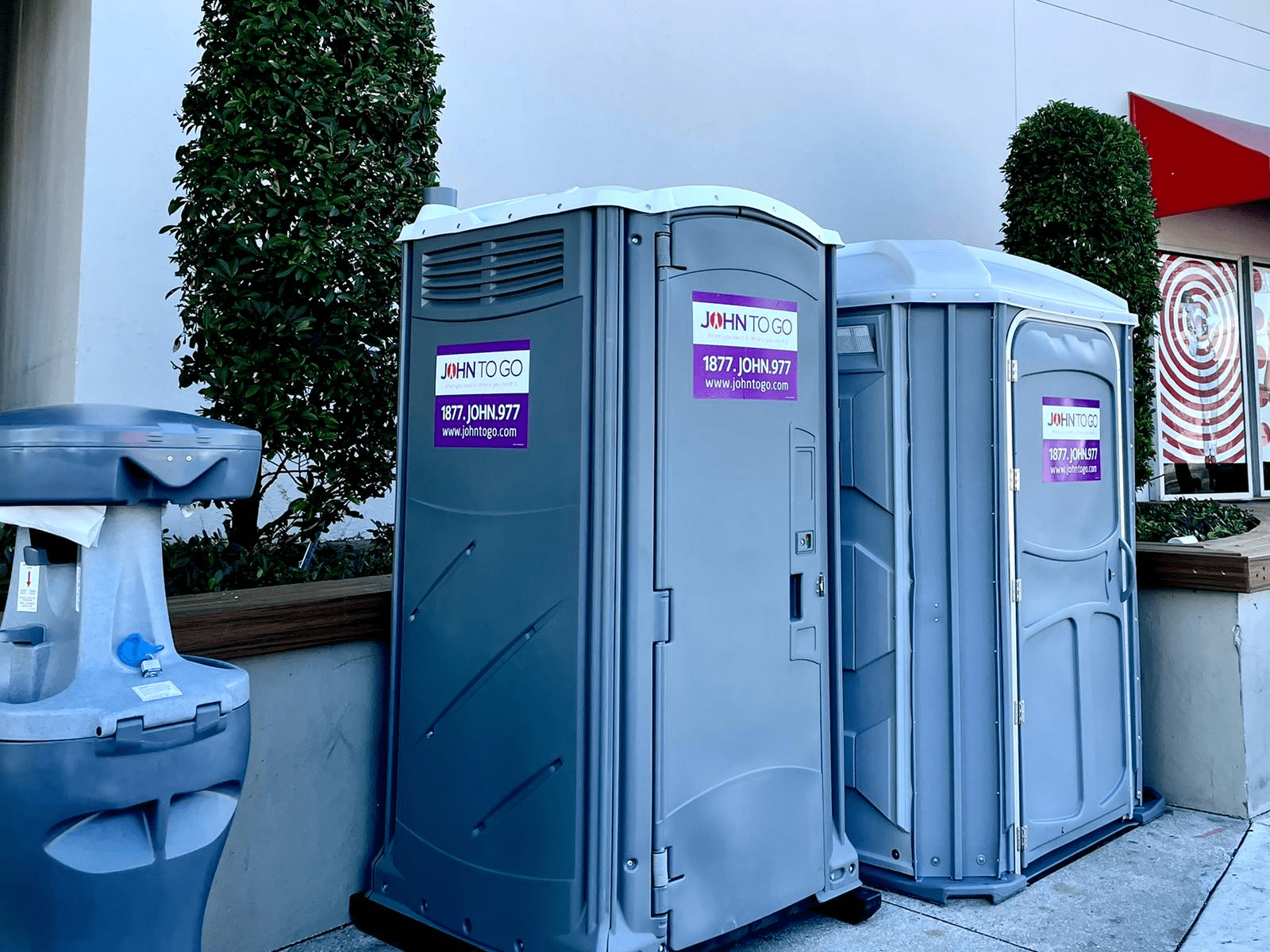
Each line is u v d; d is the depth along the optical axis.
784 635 3.08
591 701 2.66
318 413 3.54
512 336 2.88
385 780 3.26
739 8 7.07
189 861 2.03
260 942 2.98
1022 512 3.64
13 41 7.04
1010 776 3.56
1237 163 8.14
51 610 2.04
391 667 3.21
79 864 1.89
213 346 3.45
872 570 3.66
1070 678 3.86
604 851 2.65
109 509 2.03
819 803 3.19
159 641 2.10
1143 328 6.08
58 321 5.39
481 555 2.93
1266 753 4.42
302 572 3.62
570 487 2.71
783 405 3.10
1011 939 3.21
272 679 2.99
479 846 2.88
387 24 3.73
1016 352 3.62
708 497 2.87
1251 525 6.19
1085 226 5.90
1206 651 4.38
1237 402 10.12
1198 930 3.28
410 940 3.00
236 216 3.46
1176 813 4.38
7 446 1.87
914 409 3.59
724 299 2.92
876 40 7.80
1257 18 10.49
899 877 3.59
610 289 2.69
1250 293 10.15
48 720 1.83
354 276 3.59
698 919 2.81
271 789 2.99
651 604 2.73
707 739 2.85
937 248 3.73
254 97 3.41
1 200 7.31
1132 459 4.26
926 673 3.58
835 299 3.29
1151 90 9.66
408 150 3.78
